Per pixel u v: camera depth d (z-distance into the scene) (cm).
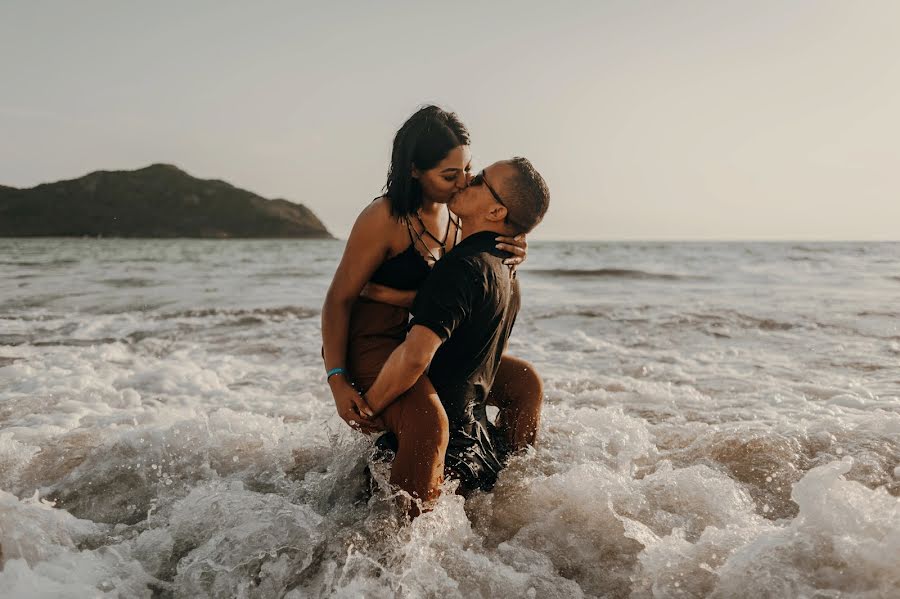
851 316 855
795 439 319
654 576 208
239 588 214
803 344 680
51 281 1569
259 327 834
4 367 549
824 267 2158
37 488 294
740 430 339
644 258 3116
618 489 263
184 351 669
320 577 216
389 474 256
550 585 213
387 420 257
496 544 241
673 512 252
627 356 630
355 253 267
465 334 252
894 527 197
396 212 264
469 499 269
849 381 505
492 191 259
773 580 191
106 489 292
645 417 406
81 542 244
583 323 840
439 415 246
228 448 333
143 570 225
